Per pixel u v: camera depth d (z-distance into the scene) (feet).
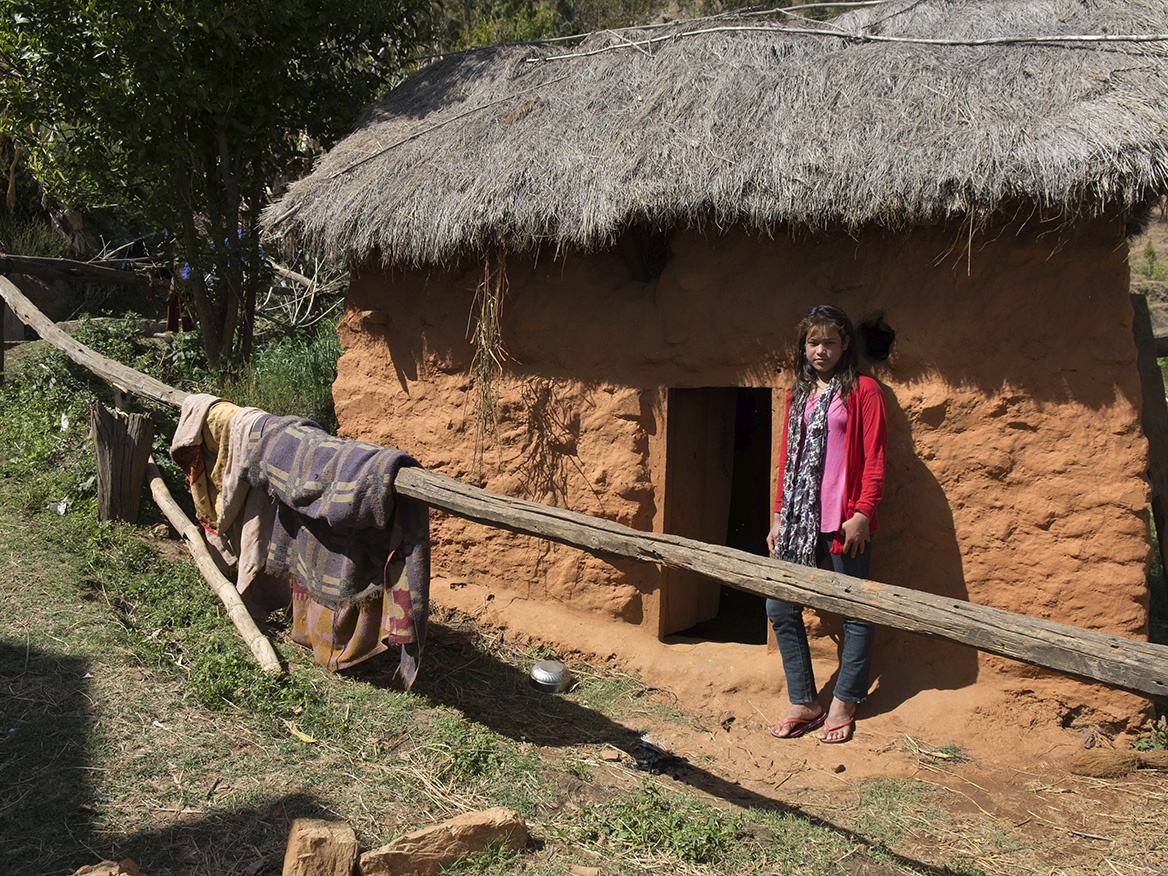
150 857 10.30
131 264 44.34
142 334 34.55
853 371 13.98
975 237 14.12
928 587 14.99
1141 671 8.04
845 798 13.08
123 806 11.15
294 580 15.38
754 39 17.22
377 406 19.60
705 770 13.78
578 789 12.57
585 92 18.01
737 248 15.90
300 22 23.56
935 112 14.11
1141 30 15.11
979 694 14.71
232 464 15.35
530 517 11.76
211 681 13.89
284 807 11.44
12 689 13.29
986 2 17.44
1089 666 8.32
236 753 12.50
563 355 17.47
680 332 16.37
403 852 10.30
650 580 17.13
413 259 17.37
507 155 17.03
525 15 51.52
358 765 12.62
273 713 13.56
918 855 11.69
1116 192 12.41
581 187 15.60
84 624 15.29
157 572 17.75
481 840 10.87
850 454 13.89
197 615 16.38
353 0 24.45
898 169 13.43
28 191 46.37
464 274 18.26
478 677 16.17
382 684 15.11
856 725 14.85
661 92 16.80
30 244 43.96
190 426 16.19
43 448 22.34
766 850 11.55
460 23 54.49
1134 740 14.06
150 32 22.63
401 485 13.20
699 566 10.57
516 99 18.89
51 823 10.71
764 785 13.43
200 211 26.78
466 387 18.54
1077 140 12.62
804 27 17.70
